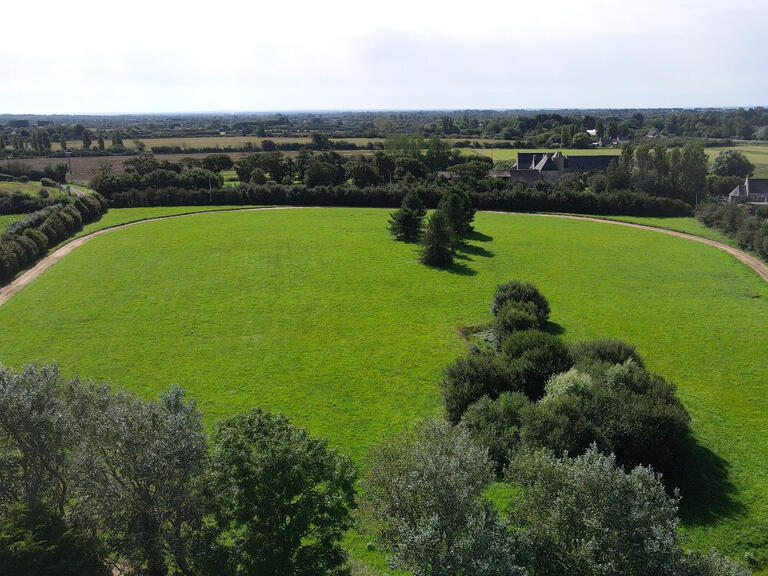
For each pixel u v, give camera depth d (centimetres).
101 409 2102
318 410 3519
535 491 1834
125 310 5162
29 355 4194
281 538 1800
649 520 1662
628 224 9344
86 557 1711
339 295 5666
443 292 5778
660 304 5472
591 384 3134
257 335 4678
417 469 1850
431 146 14712
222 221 9156
